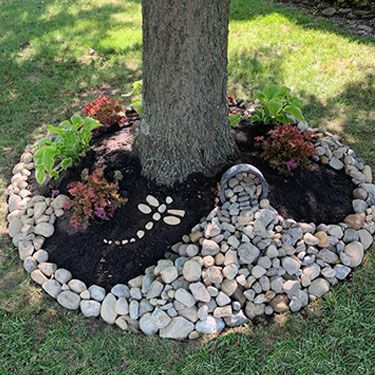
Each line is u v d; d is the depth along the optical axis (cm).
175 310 261
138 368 243
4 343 257
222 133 312
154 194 301
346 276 283
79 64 534
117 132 354
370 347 246
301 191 315
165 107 290
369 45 536
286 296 268
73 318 268
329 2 637
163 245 286
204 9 266
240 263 275
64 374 242
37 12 696
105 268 284
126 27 618
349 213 316
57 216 317
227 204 294
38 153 327
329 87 463
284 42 551
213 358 245
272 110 346
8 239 323
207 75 285
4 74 519
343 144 374
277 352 246
